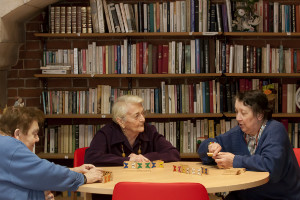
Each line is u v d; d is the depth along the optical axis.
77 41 4.51
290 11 4.25
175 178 2.17
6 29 4.06
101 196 2.84
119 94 4.32
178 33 4.14
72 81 4.54
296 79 4.47
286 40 4.50
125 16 4.21
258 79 4.29
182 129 4.30
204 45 4.23
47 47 4.51
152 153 2.72
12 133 1.97
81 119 4.54
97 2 4.21
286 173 2.29
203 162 2.58
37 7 4.22
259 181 2.07
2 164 1.90
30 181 1.91
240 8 4.17
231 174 2.21
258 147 2.36
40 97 4.46
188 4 4.21
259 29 4.25
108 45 4.43
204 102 4.29
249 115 2.35
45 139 4.34
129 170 2.41
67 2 4.46
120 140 2.81
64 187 1.97
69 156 4.18
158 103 4.30
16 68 4.50
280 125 2.35
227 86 4.27
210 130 4.30
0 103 4.38
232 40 4.48
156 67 4.28
